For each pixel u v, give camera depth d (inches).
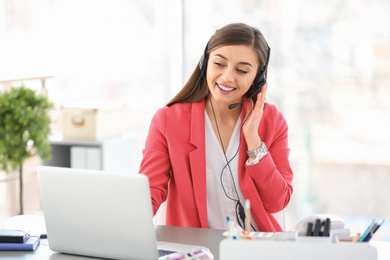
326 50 178.9
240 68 99.5
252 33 100.7
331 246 69.6
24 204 197.3
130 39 199.0
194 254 83.0
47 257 86.7
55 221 86.9
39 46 204.1
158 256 82.9
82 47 202.4
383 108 176.7
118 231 83.0
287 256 70.1
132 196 81.0
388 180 178.4
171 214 106.2
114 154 191.0
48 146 185.9
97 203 83.3
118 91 202.2
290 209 185.5
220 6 187.5
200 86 107.4
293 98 182.4
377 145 178.2
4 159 182.5
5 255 87.7
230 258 70.7
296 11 179.9
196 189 102.8
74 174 84.2
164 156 104.7
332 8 177.3
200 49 192.4
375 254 69.0
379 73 175.9
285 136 108.3
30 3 203.3
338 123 180.2
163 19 195.3
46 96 185.8
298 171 184.1
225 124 106.3
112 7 199.5
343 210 182.2
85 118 189.9
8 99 179.9
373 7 174.4
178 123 105.3
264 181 100.9
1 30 203.6
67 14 202.2
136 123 202.5
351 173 180.7
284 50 181.6
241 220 103.4
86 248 86.1
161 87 198.7
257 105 102.4
